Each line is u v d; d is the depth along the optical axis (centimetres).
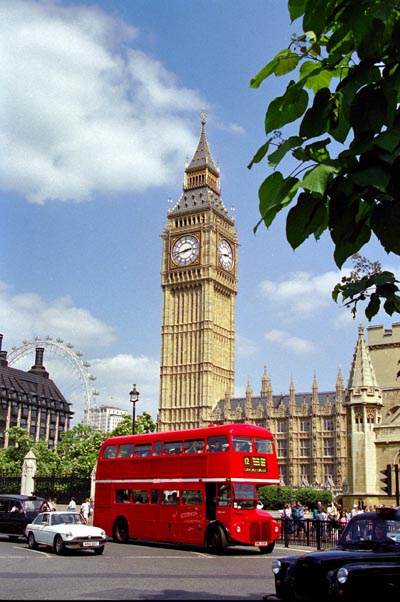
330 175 534
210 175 16862
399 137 521
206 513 3638
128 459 4297
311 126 582
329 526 3953
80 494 6353
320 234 607
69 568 2659
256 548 4075
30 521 3991
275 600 1448
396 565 1338
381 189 506
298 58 650
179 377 15612
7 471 10744
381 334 6600
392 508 1577
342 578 1289
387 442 5178
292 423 14450
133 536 4088
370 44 566
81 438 10681
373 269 1262
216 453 3684
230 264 16688
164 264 16350
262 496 9219
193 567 2808
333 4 584
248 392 15250
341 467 13612
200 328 15575
